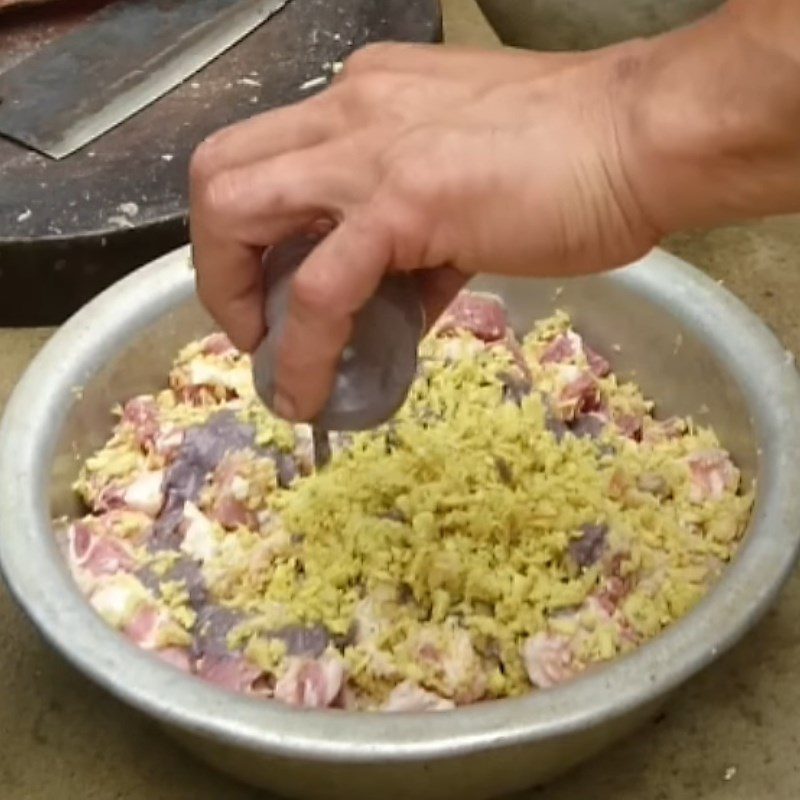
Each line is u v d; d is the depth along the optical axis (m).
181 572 0.93
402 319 0.76
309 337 0.73
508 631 0.90
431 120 0.72
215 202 0.74
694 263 1.30
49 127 1.28
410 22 1.41
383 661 0.88
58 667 1.00
